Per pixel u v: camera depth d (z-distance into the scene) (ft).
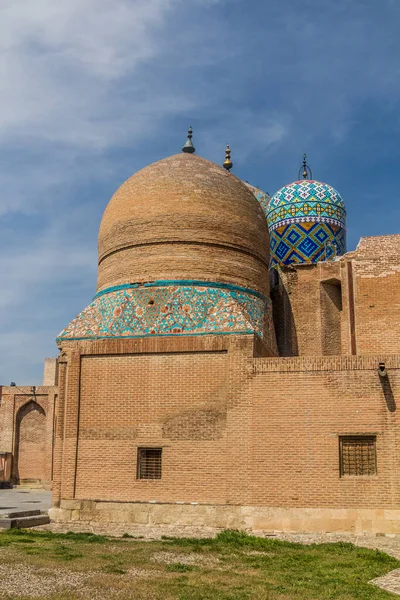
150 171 64.69
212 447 52.24
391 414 49.70
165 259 60.03
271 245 80.12
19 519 51.98
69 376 56.70
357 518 48.60
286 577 33.40
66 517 53.88
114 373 55.93
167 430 53.47
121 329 57.16
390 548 43.70
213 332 54.19
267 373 52.19
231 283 60.23
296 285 70.69
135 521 52.49
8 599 27.66
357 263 63.98
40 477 113.29
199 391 53.62
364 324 62.44
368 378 50.55
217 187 63.46
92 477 54.24
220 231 61.72
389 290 62.64
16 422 115.96
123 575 33.01
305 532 48.98
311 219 78.28
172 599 28.17
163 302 57.67
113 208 65.10
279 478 50.34
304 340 69.15
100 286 63.87
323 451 50.11
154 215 61.57
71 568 34.47
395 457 49.03
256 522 49.90
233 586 30.96
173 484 52.31
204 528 50.72
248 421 51.72
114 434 54.65
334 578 33.32
